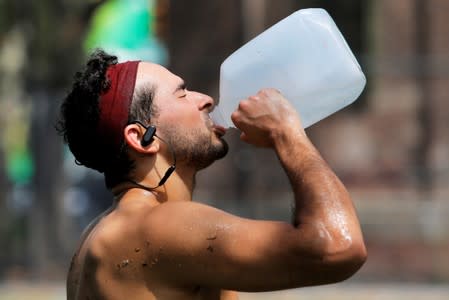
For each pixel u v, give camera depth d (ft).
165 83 19.76
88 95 19.57
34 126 86.07
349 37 109.81
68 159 98.53
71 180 100.99
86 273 19.31
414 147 101.24
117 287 18.84
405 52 103.96
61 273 82.94
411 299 69.36
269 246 17.85
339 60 20.27
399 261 87.40
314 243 17.60
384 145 101.71
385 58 103.96
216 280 18.28
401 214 94.27
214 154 19.98
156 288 18.65
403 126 102.22
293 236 17.78
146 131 19.39
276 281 17.97
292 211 18.63
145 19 108.88
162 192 19.67
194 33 105.09
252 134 19.38
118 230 19.04
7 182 87.56
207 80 101.40
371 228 94.07
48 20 86.07
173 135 19.62
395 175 99.91
